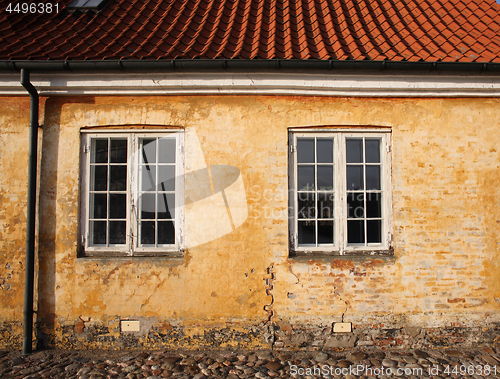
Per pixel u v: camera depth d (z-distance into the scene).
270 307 4.04
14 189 4.09
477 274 4.09
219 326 4.02
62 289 4.03
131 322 4.02
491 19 4.91
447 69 3.89
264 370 3.50
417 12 5.15
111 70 3.92
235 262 4.07
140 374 3.42
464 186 4.14
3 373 3.43
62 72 3.93
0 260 4.03
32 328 3.92
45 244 4.05
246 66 3.86
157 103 4.17
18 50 4.00
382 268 4.06
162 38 4.39
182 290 4.05
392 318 4.04
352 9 5.14
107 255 4.12
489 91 4.14
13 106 4.14
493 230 4.12
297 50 4.18
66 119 4.14
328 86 4.07
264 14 5.08
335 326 4.02
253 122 4.16
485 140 4.17
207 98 4.18
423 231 4.11
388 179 4.18
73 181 4.12
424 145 4.16
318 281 4.05
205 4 5.29
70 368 3.54
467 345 4.03
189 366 3.59
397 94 4.14
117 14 5.00
